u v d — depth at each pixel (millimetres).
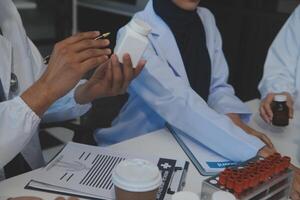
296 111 1524
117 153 1078
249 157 1050
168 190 906
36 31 3242
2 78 1114
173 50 1326
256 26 2861
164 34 1327
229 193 755
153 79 1215
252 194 811
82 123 1409
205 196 819
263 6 2830
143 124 1423
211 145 1135
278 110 1355
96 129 1450
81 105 1193
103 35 881
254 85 2941
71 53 819
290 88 1558
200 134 1152
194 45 1398
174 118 1203
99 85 1032
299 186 933
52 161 1019
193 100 1177
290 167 925
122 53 895
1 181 947
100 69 962
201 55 1423
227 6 2951
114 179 754
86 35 854
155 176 754
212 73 1507
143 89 1259
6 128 844
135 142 1177
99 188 903
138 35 892
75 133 1409
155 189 756
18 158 1162
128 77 949
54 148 2117
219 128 1124
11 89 1136
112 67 914
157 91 1225
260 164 861
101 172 972
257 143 1095
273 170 854
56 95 847
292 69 1636
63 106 1194
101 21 3580
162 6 1340
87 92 1074
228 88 1521
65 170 975
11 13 1244
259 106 1510
